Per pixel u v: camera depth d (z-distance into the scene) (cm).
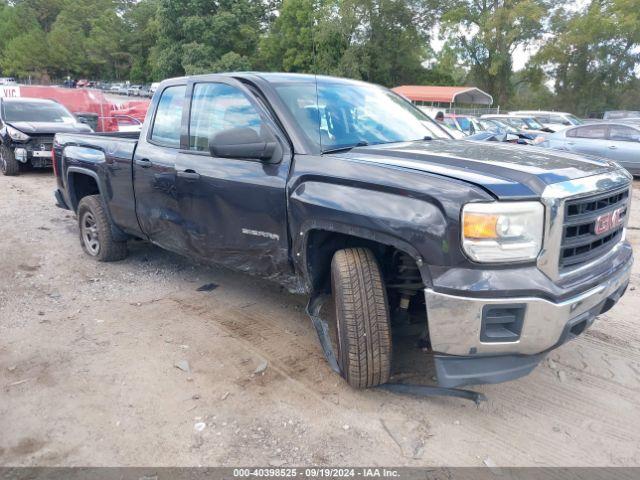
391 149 332
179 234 431
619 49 4097
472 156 308
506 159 302
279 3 5450
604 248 300
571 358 367
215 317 427
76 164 549
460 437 283
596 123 1418
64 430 286
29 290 483
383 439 281
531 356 272
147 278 517
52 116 1291
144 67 8519
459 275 254
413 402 313
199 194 395
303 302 458
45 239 653
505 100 4588
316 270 336
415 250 266
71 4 9169
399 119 409
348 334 296
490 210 249
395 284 316
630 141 1352
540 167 283
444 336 263
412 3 4425
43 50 8750
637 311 448
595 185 279
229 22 5028
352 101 396
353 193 292
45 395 317
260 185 346
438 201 258
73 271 536
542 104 4809
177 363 353
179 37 5347
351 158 313
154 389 324
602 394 324
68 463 262
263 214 349
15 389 323
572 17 4084
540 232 255
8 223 732
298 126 345
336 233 325
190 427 289
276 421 294
